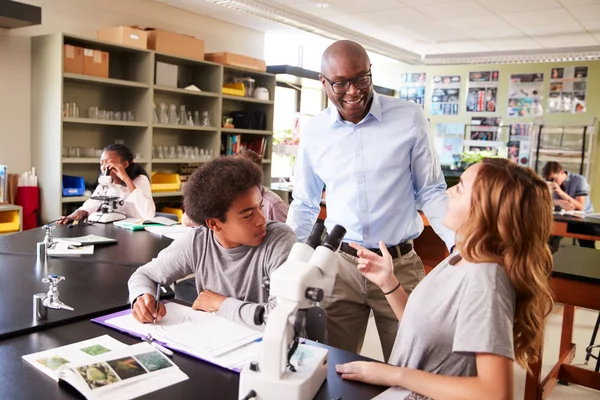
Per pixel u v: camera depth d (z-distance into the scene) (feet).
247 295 5.18
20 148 14.23
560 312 14.93
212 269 5.32
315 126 7.15
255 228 4.85
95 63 14.10
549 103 23.03
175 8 17.56
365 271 4.79
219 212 4.66
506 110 23.93
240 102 19.93
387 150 6.63
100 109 15.70
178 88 16.16
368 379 3.69
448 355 3.79
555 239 16.43
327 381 3.71
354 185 6.80
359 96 6.30
